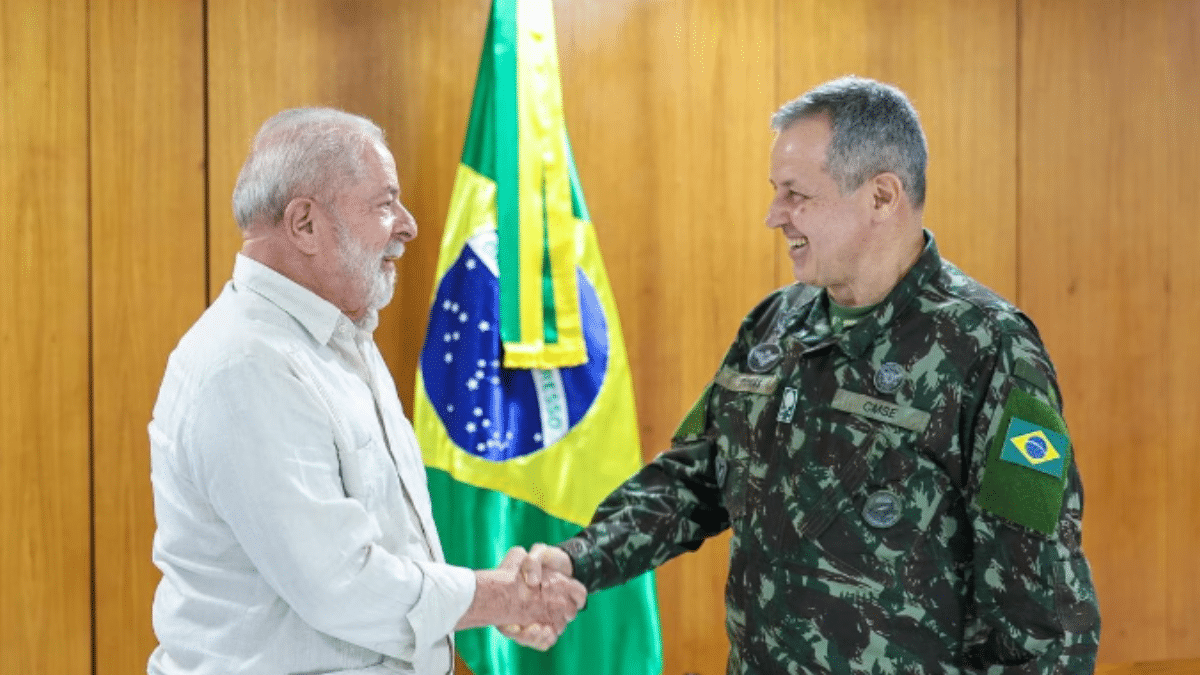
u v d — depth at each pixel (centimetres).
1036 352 173
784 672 182
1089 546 374
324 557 168
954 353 175
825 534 179
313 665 174
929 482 174
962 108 364
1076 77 371
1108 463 375
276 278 183
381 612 173
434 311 311
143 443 322
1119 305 376
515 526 313
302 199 185
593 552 202
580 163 342
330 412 177
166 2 318
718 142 350
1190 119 378
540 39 317
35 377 315
